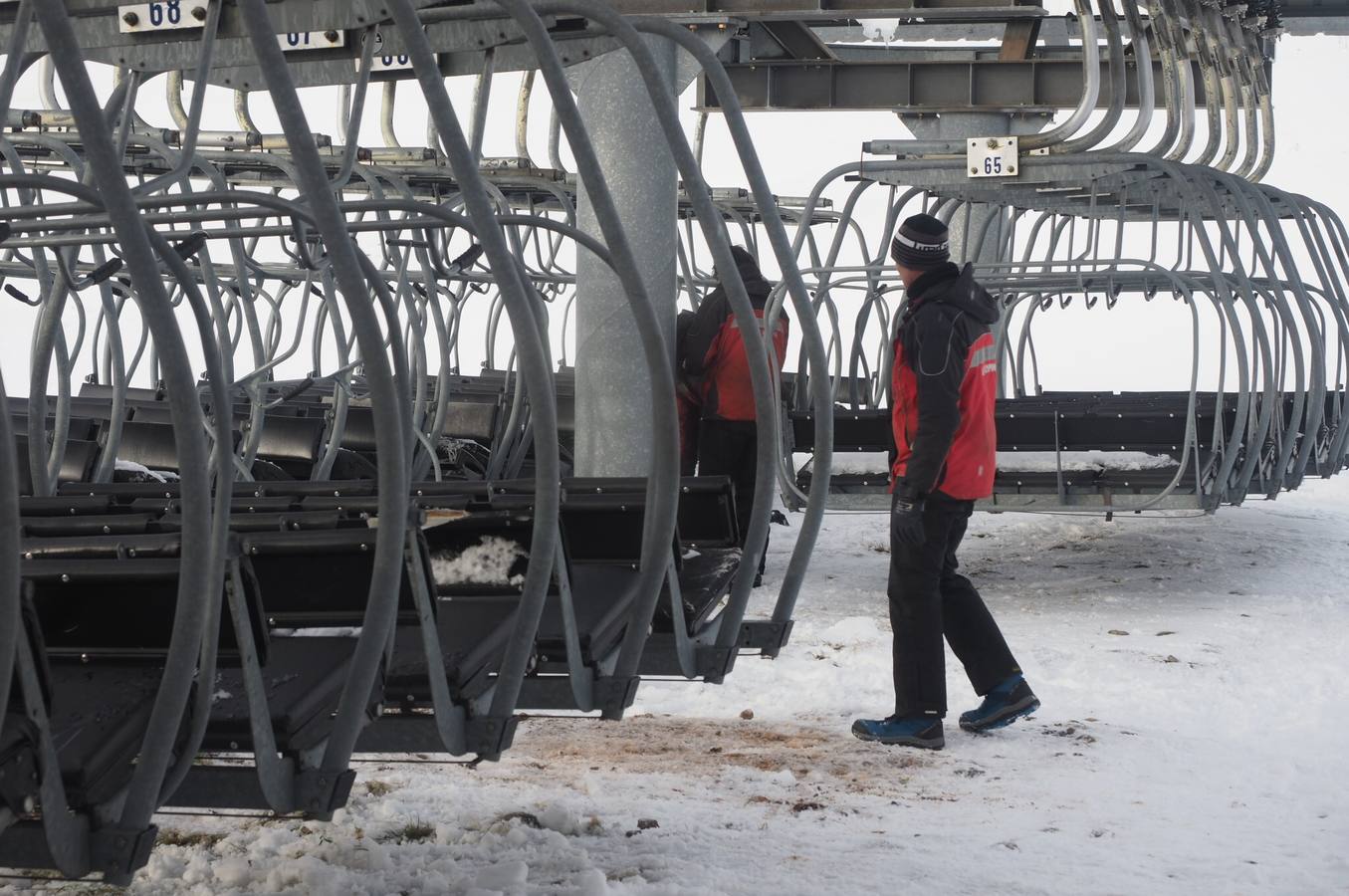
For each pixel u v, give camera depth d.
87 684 5.59
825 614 16.50
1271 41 23.58
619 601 8.01
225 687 6.05
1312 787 9.73
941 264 10.94
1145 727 11.57
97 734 5.19
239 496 8.38
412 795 9.22
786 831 8.61
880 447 18.36
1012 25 21.42
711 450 16.92
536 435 6.24
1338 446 20.75
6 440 4.20
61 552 5.81
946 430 10.63
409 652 6.76
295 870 7.46
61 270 8.28
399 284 17.09
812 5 14.09
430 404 20.61
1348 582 19.50
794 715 12.02
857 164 17.42
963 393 10.83
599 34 9.13
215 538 5.23
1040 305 25.33
